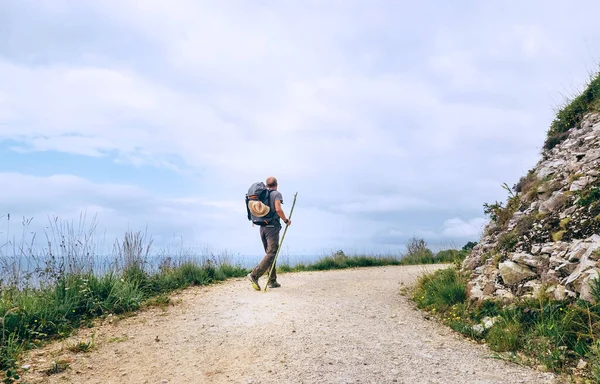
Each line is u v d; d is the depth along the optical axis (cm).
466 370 412
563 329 451
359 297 769
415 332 549
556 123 958
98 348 484
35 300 584
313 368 414
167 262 920
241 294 770
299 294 778
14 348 457
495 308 562
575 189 673
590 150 745
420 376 397
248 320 587
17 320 523
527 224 691
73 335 529
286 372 406
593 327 436
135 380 401
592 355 403
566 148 836
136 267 816
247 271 1102
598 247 521
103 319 596
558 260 563
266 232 829
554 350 425
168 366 434
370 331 546
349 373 402
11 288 612
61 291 617
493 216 856
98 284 674
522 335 478
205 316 611
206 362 442
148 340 511
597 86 909
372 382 382
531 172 873
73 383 391
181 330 548
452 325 568
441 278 754
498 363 431
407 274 1083
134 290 701
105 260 727
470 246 970
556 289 522
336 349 470
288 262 1347
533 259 600
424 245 1570
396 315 638
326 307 671
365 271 1187
